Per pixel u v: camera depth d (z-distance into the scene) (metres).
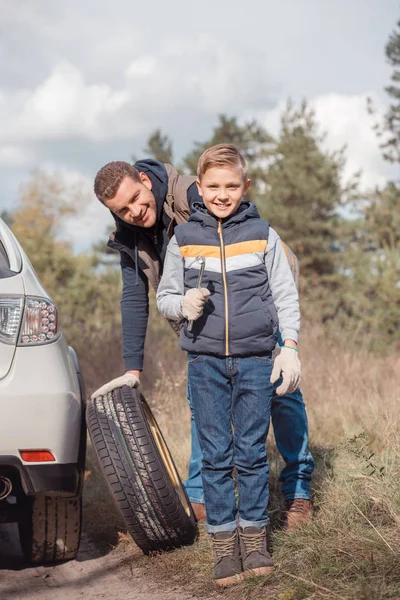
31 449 3.05
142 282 3.82
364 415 5.04
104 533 4.07
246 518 3.00
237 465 3.03
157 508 3.31
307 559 2.95
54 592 3.16
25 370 3.08
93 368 7.59
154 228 3.60
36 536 3.48
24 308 3.15
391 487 3.39
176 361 7.32
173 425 5.58
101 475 5.07
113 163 3.47
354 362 6.94
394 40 24.94
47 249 21.72
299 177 24.91
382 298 10.58
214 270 2.94
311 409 5.41
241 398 2.99
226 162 2.91
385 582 2.59
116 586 3.19
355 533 3.07
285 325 2.99
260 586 2.83
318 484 3.71
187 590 3.02
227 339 2.92
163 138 43.78
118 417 3.38
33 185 39.91
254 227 2.98
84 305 16.72
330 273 23.42
